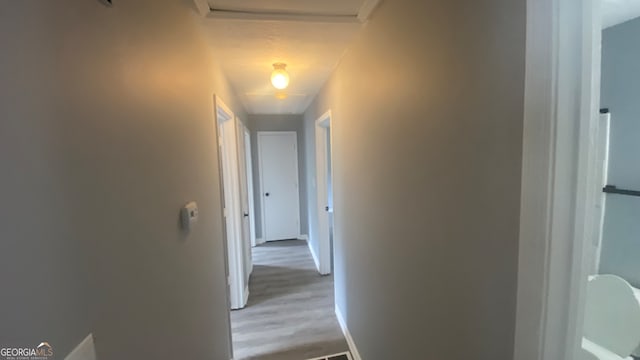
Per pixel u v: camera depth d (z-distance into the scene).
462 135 0.84
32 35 0.50
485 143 0.74
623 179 1.51
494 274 0.73
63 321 0.56
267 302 3.24
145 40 0.97
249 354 2.41
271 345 2.52
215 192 1.99
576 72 0.56
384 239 1.54
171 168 1.18
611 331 1.40
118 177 0.77
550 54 0.56
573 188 0.58
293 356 2.39
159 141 1.07
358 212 2.06
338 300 2.91
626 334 1.35
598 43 0.56
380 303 1.67
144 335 0.91
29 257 0.48
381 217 1.57
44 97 0.52
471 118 0.80
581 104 0.56
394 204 1.38
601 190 1.60
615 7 1.35
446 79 0.91
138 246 0.88
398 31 1.26
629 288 1.35
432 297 1.06
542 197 0.59
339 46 2.04
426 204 1.07
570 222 0.59
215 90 2.13
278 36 1.84
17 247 0.46
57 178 0.55
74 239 0.59
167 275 1.11
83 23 0.64
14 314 0.45
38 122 0.51
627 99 1.47
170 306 1.13
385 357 1.62
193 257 1.43
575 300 0.60
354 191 2.14
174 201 1.20
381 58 1.47
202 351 1.56
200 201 1.61
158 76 1.07
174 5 1.26
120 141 0.79
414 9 1.11
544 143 0.58
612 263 1.57
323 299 3.29
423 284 1.13
